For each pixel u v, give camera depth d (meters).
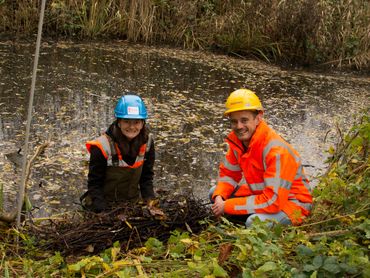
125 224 3.56
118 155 4.07
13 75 8.62
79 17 11.60
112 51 10.89
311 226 3.71
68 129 6.61
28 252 3.37
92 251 3.39
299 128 7.48
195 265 2.90
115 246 3.26
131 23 11.82
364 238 3.30
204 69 10.38
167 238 3.65
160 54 11.15
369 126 4.44
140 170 4.21
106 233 3.48
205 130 7.00
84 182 5.30
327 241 3.34
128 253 3.28
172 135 6.71
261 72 10.70
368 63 12.02
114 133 4.03
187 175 5.66
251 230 3.15
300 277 2.77
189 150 6.30
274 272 2.83
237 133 3.90
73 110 7.30
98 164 4.07
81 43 11.23
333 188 3.96
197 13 12.48
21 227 3.63
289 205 3.87
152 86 8.84
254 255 2.96
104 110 7.42
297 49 11.92
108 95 8.09
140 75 9.45
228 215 4.08
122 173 4.13
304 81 10.36
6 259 3.31
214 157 6.16
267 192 3.79
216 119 7.47
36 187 5.11
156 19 12.18
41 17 3.36
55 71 9.10
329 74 11.26
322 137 7.14
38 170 5.44
